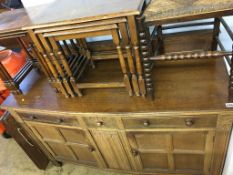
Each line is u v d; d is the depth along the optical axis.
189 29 1.11
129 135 1.03
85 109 1.00
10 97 1.23
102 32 0.78
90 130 1.08
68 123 1.10
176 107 0.88
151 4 0.79
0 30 0.90
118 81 1.02
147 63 0.83
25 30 0.87
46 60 0.95
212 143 0.95
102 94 1.06
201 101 0.87
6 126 1.19
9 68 1.39
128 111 0.92
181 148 1.03
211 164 1.06
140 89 0.93
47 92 1.18
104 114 0.95
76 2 0.97
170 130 0.94
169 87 0.98
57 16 0.85
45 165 1.57
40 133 1.29
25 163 1.67
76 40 1.17
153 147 1.07
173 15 0.70
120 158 1.20
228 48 1.04
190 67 1.05
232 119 0.83
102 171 1.47
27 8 1.11
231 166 0.93
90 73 1.18
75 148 1.29
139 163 1.19
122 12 0.70
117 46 0.80
